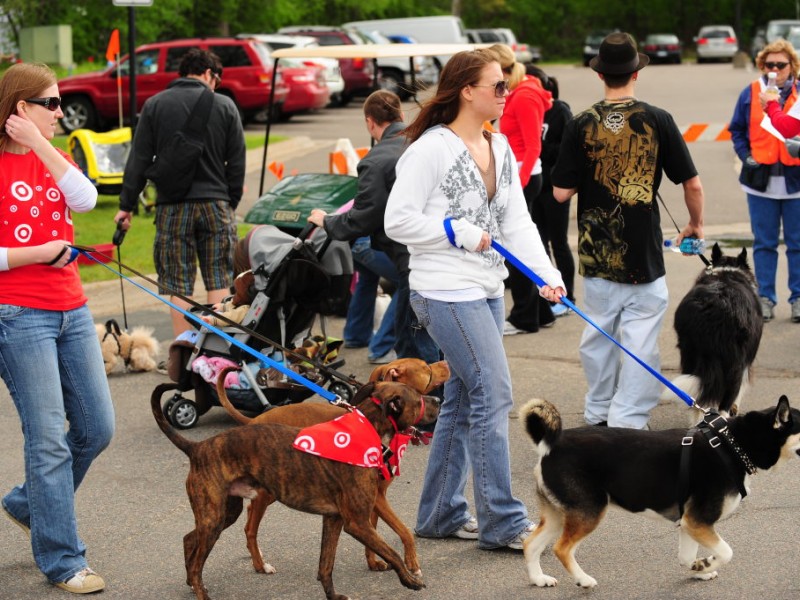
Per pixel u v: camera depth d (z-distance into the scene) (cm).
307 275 823
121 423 873
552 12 8362
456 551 620
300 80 3169
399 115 834
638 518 657
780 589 555
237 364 834
